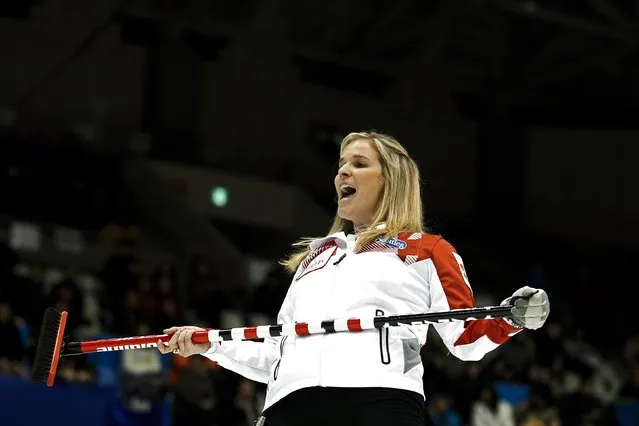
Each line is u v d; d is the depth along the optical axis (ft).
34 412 44.19
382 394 16.25
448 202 101.14
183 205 88.79
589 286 86.02
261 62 96.84
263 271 88.38
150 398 47.50
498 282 94.79
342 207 18.78
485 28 96.07
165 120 92.02
